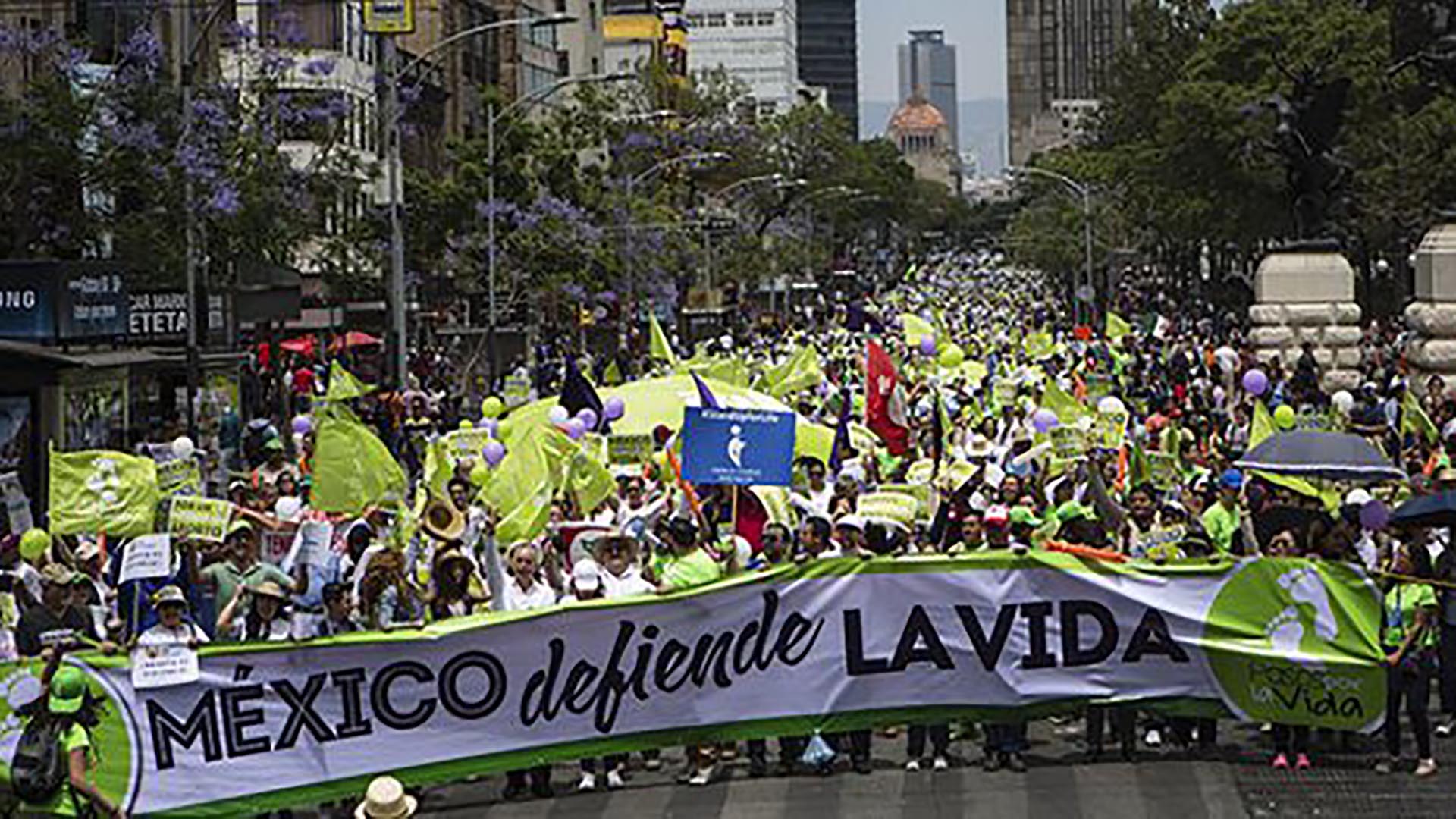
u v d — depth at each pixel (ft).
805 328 418.31
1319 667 75.92
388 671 71.72
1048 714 77.20
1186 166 397.80
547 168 342.23
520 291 313.32
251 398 205.05
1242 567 76.54
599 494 100.63
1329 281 238.89
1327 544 77.66
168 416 176.04
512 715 73.31
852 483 100.22
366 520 89.15
